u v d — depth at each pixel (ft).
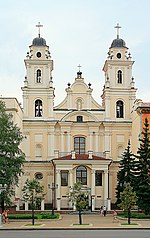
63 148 289.94
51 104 291.99
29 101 292.20
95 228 147.02
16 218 191.31
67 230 142.20
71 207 256.52
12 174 195.93
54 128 290.76
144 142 215.92
